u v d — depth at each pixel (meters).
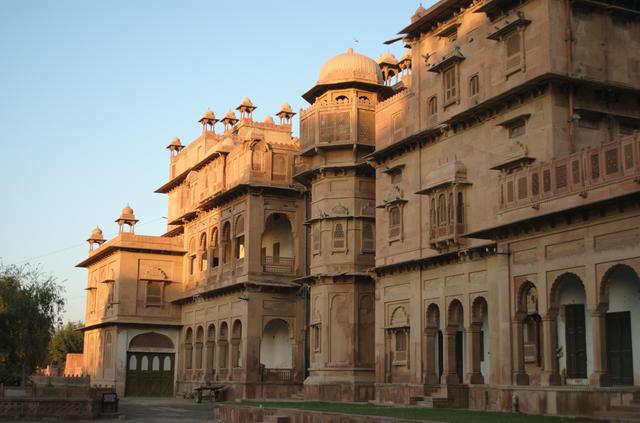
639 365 23.14
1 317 39.22
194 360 53.12
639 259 20.14
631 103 26.84
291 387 45.44
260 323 45.47
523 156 26.05
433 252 31.56
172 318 56.66
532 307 25.77
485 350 29.56
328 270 39.31
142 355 55.88
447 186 30.19
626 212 20.64
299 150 43.78
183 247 57.66
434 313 31.75
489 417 21.61
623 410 20.08
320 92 41.03
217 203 50.53
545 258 23.36
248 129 54.03
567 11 26.02
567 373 24.97
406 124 34.47
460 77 30.66
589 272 21.66
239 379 45.31
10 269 41.34
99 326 59.31
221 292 48.75
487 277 27.92
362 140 39.50
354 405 31.58
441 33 31.89
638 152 20.14
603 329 21.30
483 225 28.58
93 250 66.81
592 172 21.59
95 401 34.41
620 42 26.95
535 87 25.84
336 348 38.72
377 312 35.31
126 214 58.47
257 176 46.34
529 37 26.62
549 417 21.38
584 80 25.36
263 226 46.31
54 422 32.41
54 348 92.94
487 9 28.20
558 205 22.58
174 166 62.38
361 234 39.50
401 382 33.28
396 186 34.56
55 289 41.78
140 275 56.41
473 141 29.64
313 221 40.41
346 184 39.84
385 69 44.78
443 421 19.97
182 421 32.12
